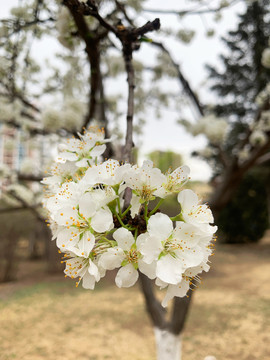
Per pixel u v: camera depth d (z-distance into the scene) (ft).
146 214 2.87
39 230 33.63
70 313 20.58
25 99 10.33
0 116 11.14
